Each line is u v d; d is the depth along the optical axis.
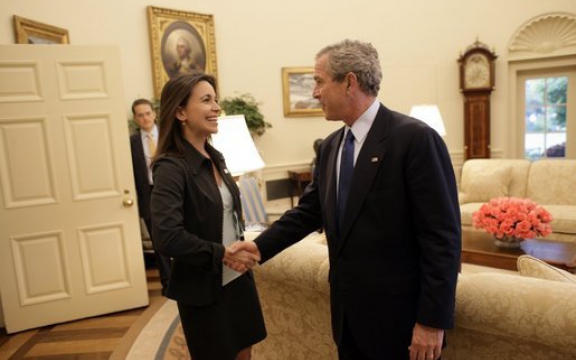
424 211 1.06
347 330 1.23
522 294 1.11
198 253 1.16
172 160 1.24
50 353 2.40
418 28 5.55
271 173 5.53
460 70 5.41
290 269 1.57
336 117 1.21
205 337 1.30
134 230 2.89
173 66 4.63
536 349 1.12
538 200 4.10
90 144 2.74
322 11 5.50
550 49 5.28
